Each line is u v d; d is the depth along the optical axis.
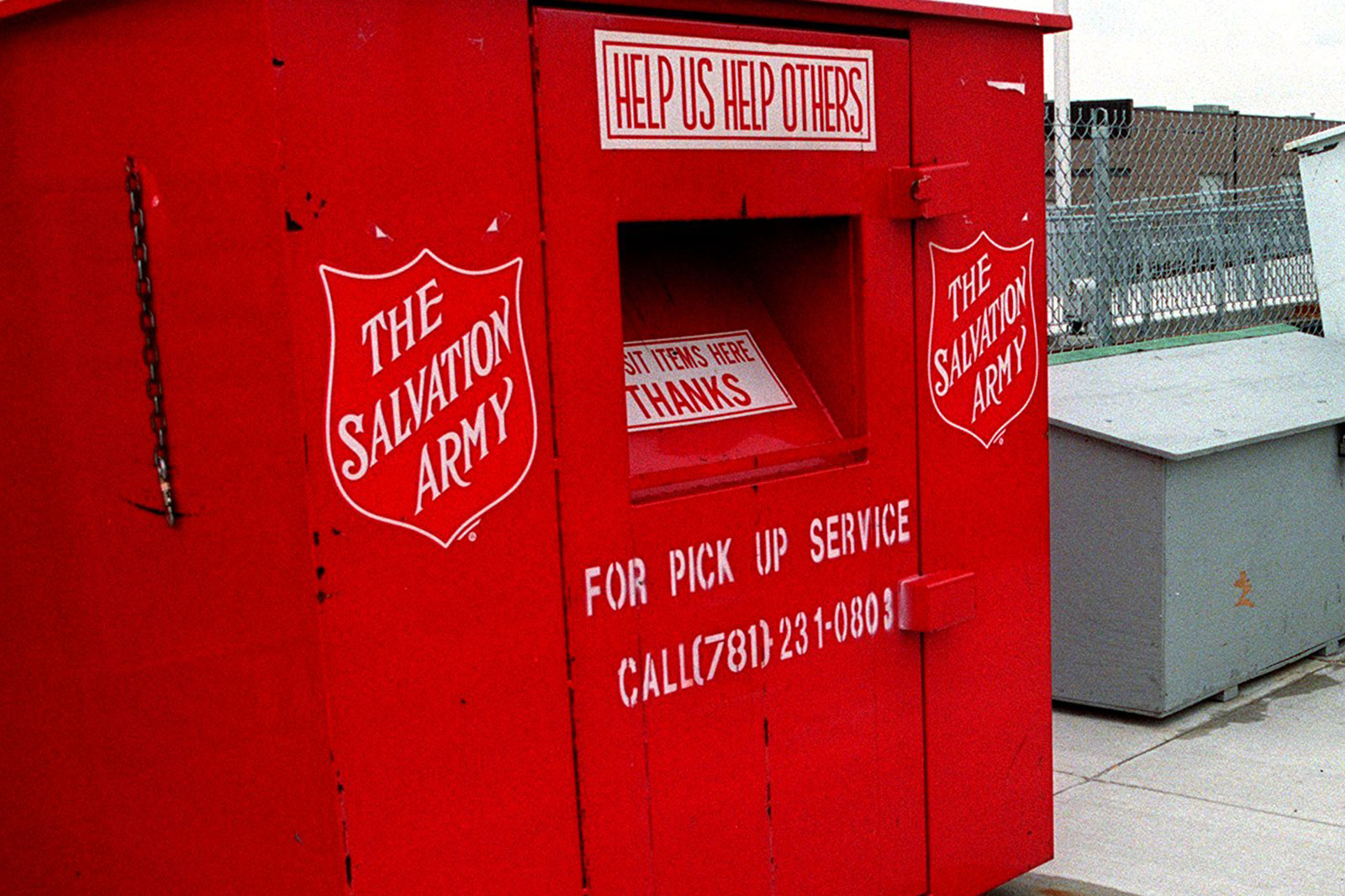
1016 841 3.09
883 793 2.75
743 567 2.44
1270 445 4.78
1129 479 4.41
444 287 1.98
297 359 1.84
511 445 2.08
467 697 2.05
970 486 2.88
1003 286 2.93
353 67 1.87
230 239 1.89
